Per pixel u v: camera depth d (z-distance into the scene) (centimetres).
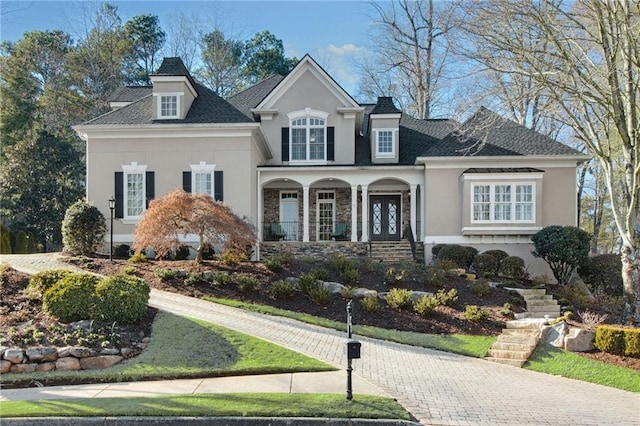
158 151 2538
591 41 1823
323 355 1302
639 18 1758
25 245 3353
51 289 1349
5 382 1075
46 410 880
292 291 1803
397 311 1736
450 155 2580
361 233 2820
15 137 4591
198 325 1380
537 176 2498
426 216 2592
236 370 1151
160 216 1916
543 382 1254
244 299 1772
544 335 1540
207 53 5400
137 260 2120
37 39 5081
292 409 888
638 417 1009
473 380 1209
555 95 1852
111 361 1183
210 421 851
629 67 1741
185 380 1105
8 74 4609
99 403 923
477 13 1812
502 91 2014
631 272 1759
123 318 1341
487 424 909
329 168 2669
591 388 1239
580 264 2264
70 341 1219
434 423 898
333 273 1992
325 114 2822
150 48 5722
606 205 4456
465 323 1672
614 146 2975
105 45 5222
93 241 2341
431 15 3944
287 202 2902
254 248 2503
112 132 2534
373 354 1366
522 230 2491
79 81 5103
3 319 1293
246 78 5403
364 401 941
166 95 2562
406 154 2884
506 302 1842
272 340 1373
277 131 2836
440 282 1930
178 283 1872
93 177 2539
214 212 1969
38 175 3941
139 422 848
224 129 2511
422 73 4056
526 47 1866
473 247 2494
